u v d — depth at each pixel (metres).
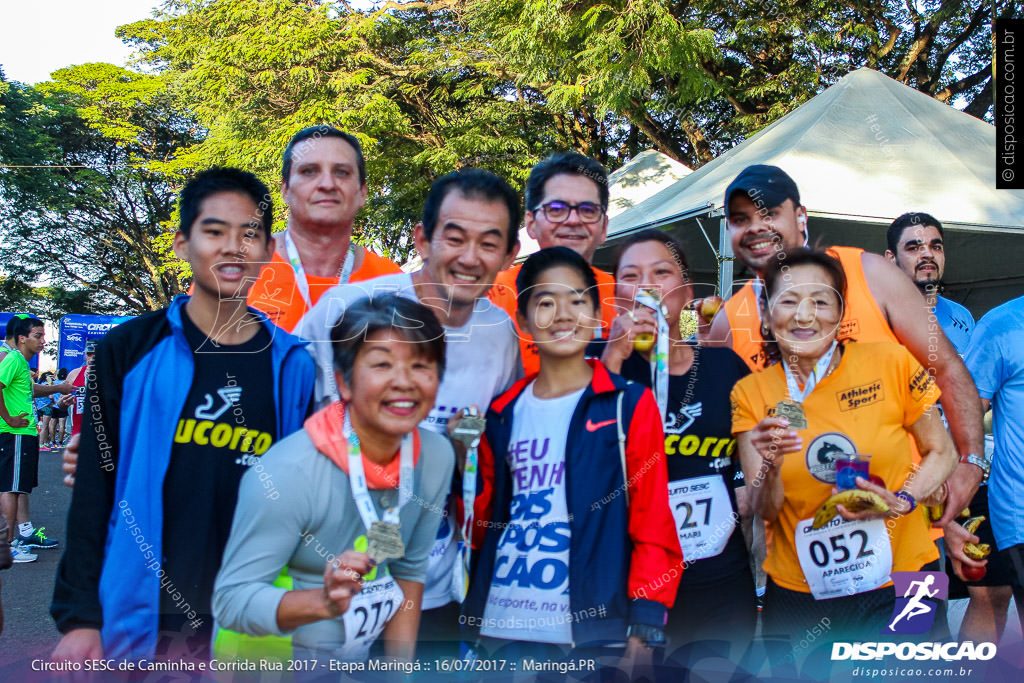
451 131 9.93
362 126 9.14
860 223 4.30
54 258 17.12
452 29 11.41
